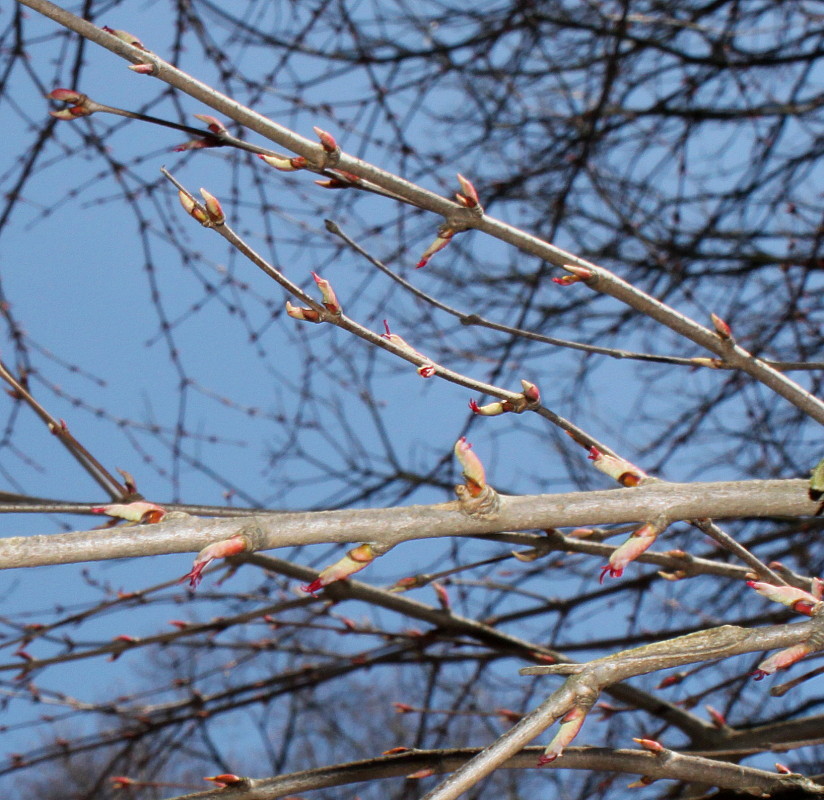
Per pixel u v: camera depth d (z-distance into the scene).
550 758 1.28
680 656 1.35
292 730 4.20
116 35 1.37
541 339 1.67
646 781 1.74
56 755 3.67
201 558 1.22
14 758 3.64
